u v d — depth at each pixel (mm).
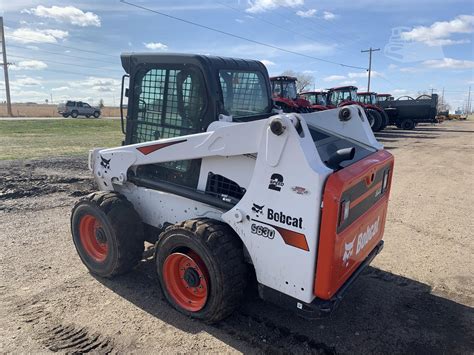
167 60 3607
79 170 9289
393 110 24594
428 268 4578
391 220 6309
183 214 3670
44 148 13414
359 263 3391
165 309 3525
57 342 3062
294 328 3314
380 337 3260
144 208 4020
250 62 3947
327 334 3264
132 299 3682
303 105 18078
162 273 3471
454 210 6887
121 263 3844
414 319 3545
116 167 4086
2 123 26453
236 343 3096
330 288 2799
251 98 3961
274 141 2770
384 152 3756
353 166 3027
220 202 3287
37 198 6988
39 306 3543
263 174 2885
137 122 4008
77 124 27625
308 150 2725
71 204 6672
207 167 3436
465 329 3416
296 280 2863
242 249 3176
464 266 4641
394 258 4844
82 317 3389
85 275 4137
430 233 5723
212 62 3459
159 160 3664
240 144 3053
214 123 3346
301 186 2709
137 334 3174
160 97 3762
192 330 3238
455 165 11586
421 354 3080
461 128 29156
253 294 3785
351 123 3777
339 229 2770
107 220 3771
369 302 3805
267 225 2924
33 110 56125
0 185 7668
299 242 2785
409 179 9508
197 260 3199
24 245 4898
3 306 3529
